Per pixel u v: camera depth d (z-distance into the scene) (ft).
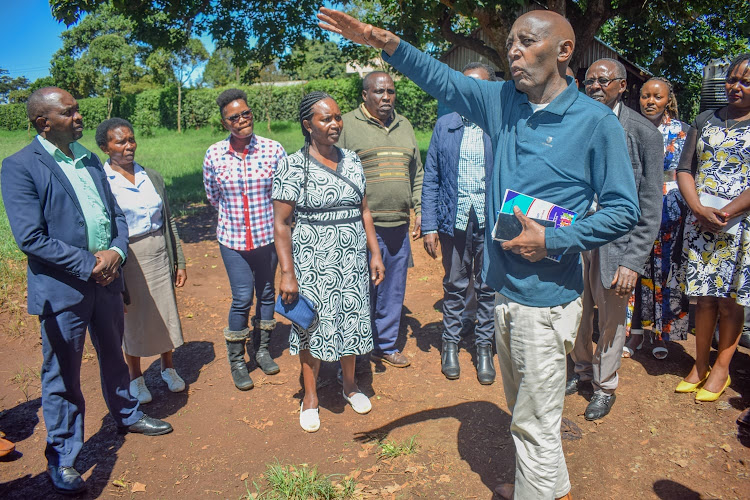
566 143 6.79
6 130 130.00
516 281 7.19
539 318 7.18
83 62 120.98
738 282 10.86
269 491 9.39
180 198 34.42
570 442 10.52
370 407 11.82
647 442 10.42
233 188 12.33
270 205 12.69
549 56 6.65
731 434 10.50
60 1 26.13
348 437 10.95
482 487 9.36
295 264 11.02
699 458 9.89
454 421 11.33
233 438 11.02
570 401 11.98
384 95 12.56
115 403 10.84
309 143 11.06
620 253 10.40
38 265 9.24
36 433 11.32
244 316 12.79
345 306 11.12
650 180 10.10
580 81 46.24
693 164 11.69
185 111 106.42
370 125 12.92
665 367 13.30
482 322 12.89
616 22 52.13
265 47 33.17
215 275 20.80
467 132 12.60
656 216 10.09
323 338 10.90
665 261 13.28
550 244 6.59
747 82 10.64
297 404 12.24
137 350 11.99
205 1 30.42
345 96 97.71
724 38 48.70
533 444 7.63
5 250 21.61
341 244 10.93
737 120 11.01
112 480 9.84
